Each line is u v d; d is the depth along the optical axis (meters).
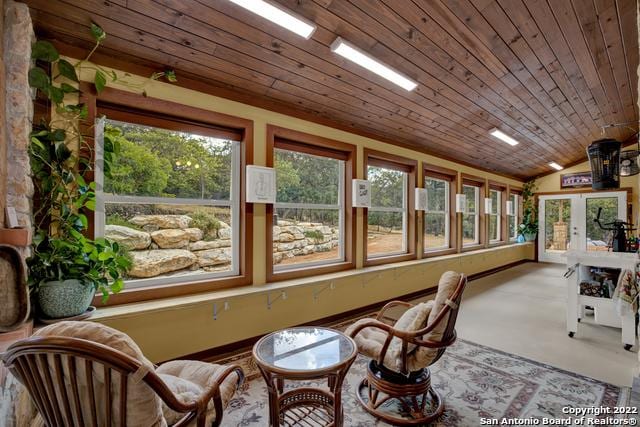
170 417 1.22
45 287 1.77
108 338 0.97
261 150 3.02
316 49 2.50
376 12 2.22
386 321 3.59
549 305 4.40
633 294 2.90
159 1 1.89
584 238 7.52
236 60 2.46
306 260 3.62
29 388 1.01
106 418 0.96
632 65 3.45
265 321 2.98
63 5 1.81
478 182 6.56
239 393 2.18
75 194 2.00
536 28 2.67
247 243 2.96
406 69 2.90
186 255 2.71
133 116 2.38
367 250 4.18
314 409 1.89
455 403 2.07
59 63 1.86
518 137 5.21
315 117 3.47
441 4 2.25
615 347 2.99
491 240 7.38
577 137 5.82
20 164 1.64
